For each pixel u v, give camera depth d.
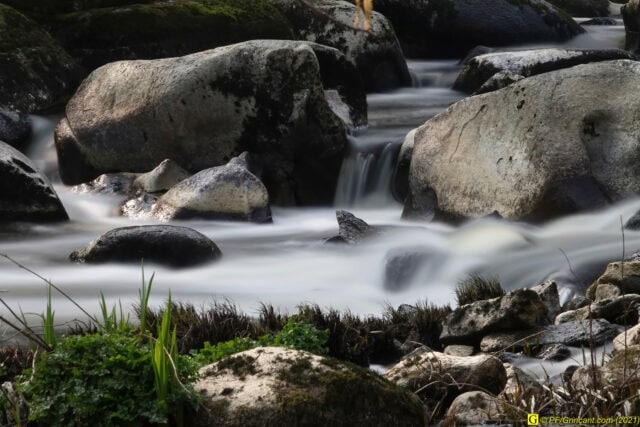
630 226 12.96
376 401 6.04
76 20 22.08
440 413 6.86
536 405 6.32
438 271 11.93
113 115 18.19
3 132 19.11
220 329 9.30
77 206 17.11
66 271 13.30
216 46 22.70
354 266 12.79
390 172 17.97
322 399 5.93
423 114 21.53
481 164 14.72
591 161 13.89
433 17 28.58
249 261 13.69
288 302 11.54
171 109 17.69
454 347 9.11
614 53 22.81
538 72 22.61
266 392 5.92
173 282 12.73
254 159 17.78
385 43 24.72
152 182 17.03
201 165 17.86
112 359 5.88
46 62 20.59
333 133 18.03
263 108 17.72
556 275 11.27
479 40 28.75
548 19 29.34
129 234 13.40
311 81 17.84
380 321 9.89
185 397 5.83
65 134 18.70
